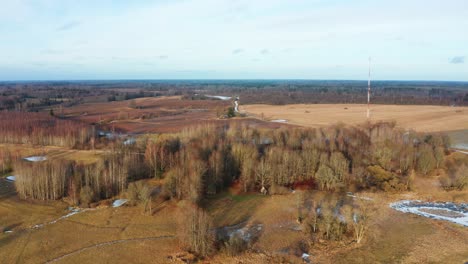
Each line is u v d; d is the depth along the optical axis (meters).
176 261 58.28
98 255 59.97
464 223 75.12
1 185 92.31
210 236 63.03
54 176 83.25
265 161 94.12
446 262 59.41
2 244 63.28
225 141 106.38
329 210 72.50
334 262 59.12
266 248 63.22
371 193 90.50
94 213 76.69
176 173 83.69
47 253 60.66
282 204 82.88
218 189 90.06
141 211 77.56
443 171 103.88
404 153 102.38
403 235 69.06
